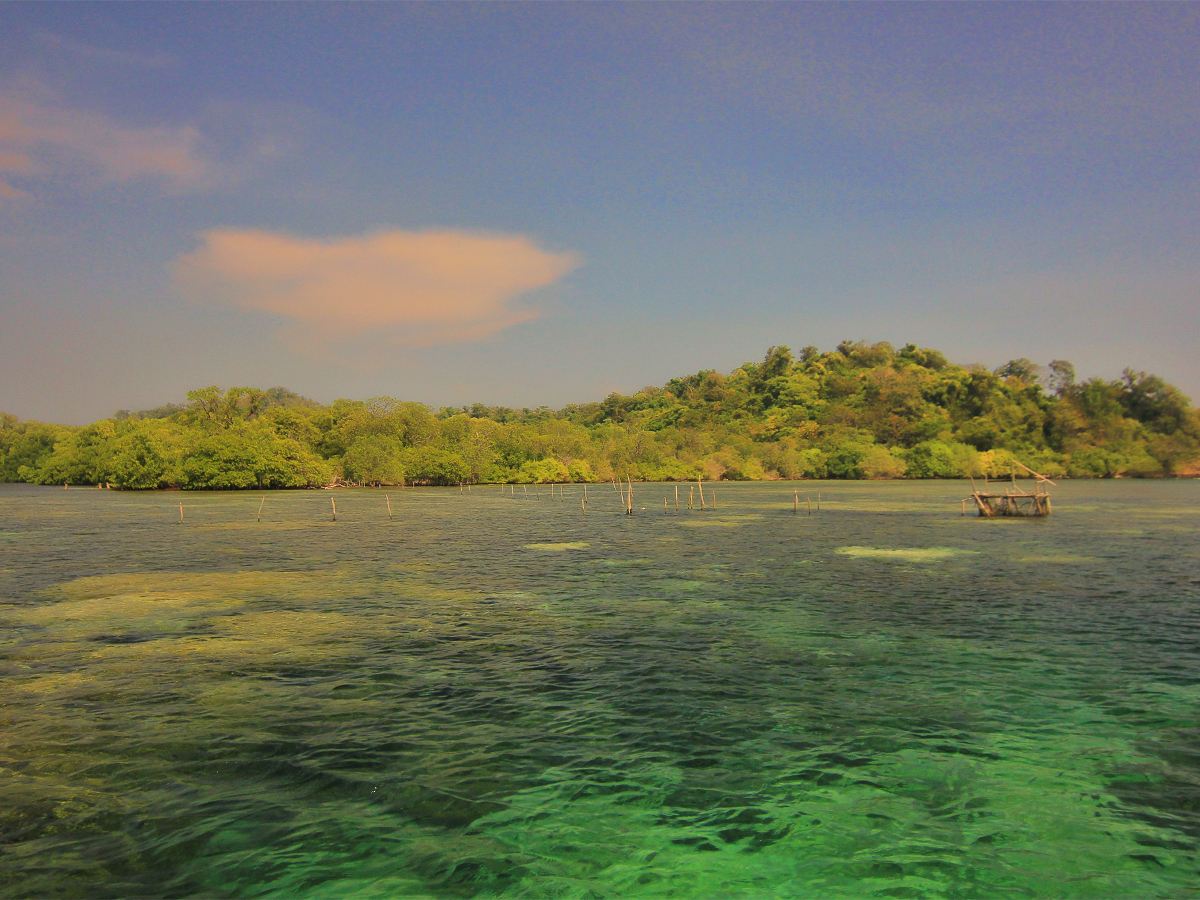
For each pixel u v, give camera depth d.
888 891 9.59
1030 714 15.77
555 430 168.00
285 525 58.66
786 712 15.90
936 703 16.48
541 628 23.50
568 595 29.20
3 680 17.81
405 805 11.73
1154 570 35.56
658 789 12.32
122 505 80.56
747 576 34.00
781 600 28.22
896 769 13.09
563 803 11.83
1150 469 169.25
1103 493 109.75
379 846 10.53
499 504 88.25
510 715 15.67
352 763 13.23
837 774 12.89
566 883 9.72
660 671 18.88
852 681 18.06
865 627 23.73
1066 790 12.31
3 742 14.06
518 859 10.25
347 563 37.69
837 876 9.93
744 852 10.48
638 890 9.59
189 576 33.19
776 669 19.05
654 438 179.50
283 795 12.02
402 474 130.38
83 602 27.19
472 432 150.00
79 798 11.88
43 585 30.62
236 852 10.35
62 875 9.74
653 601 28.03
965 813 11.58
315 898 9.34
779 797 12.06
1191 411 187.50
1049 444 185.38
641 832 10.98
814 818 11.41
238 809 11.55
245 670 18.77
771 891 9.59
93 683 17.61
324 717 15.50
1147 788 12.38
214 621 24.25
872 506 84.31
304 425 139.75
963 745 14.13
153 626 23.47
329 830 10.95
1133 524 59.84
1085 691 17.30
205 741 14.19
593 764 13.25
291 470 119.81
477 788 12.31
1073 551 42.97
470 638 22.19
